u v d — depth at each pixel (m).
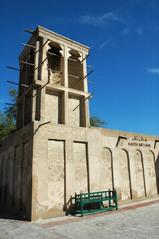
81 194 13.40
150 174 20.12
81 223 11.19
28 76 18.09
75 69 19.16
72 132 15.36
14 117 30.53
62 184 13.98
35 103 15.48
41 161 13.39
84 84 17.91
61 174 14.11
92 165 15.80
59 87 16.42
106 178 16.83
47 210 12.89
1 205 17.05
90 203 14.77
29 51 18.12
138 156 19.75
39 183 12.98
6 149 18.27
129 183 18.33
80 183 14.94
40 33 16.78
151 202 17.06
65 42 17.86
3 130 28.48
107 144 17.48
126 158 18.78
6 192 16.84
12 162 16.44
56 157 14.21
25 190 13.55
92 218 12.30
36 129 13.73
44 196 12.96
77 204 13.70
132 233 8.92
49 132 14.23
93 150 16.20
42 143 13.74
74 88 18.62
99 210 14.05
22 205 13.68
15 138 16.50
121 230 9.48
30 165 13.20
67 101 16.50
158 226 9.85
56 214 13.16
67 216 13.12
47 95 16.33
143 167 19.75
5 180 17.41
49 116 15.96
